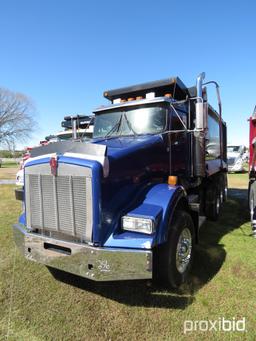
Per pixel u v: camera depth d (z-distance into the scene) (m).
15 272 4.18
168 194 3.64
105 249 3.11
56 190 3.40
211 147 6.89
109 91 5.89
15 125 59.19
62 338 2.87
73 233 3.31
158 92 5.59
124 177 3.56
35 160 3.59
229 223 6.83
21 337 2.88
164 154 4.49
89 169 3.15
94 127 5.39
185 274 3.89
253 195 6.61
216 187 7.13
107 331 2.97
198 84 4.68
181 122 4.83
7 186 13.21
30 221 3.71
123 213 3.34
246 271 4.18
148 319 3.16
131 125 4.92
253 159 6.95
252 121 6.94
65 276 4.07
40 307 3.36
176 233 3.65
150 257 3.06
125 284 3.86
